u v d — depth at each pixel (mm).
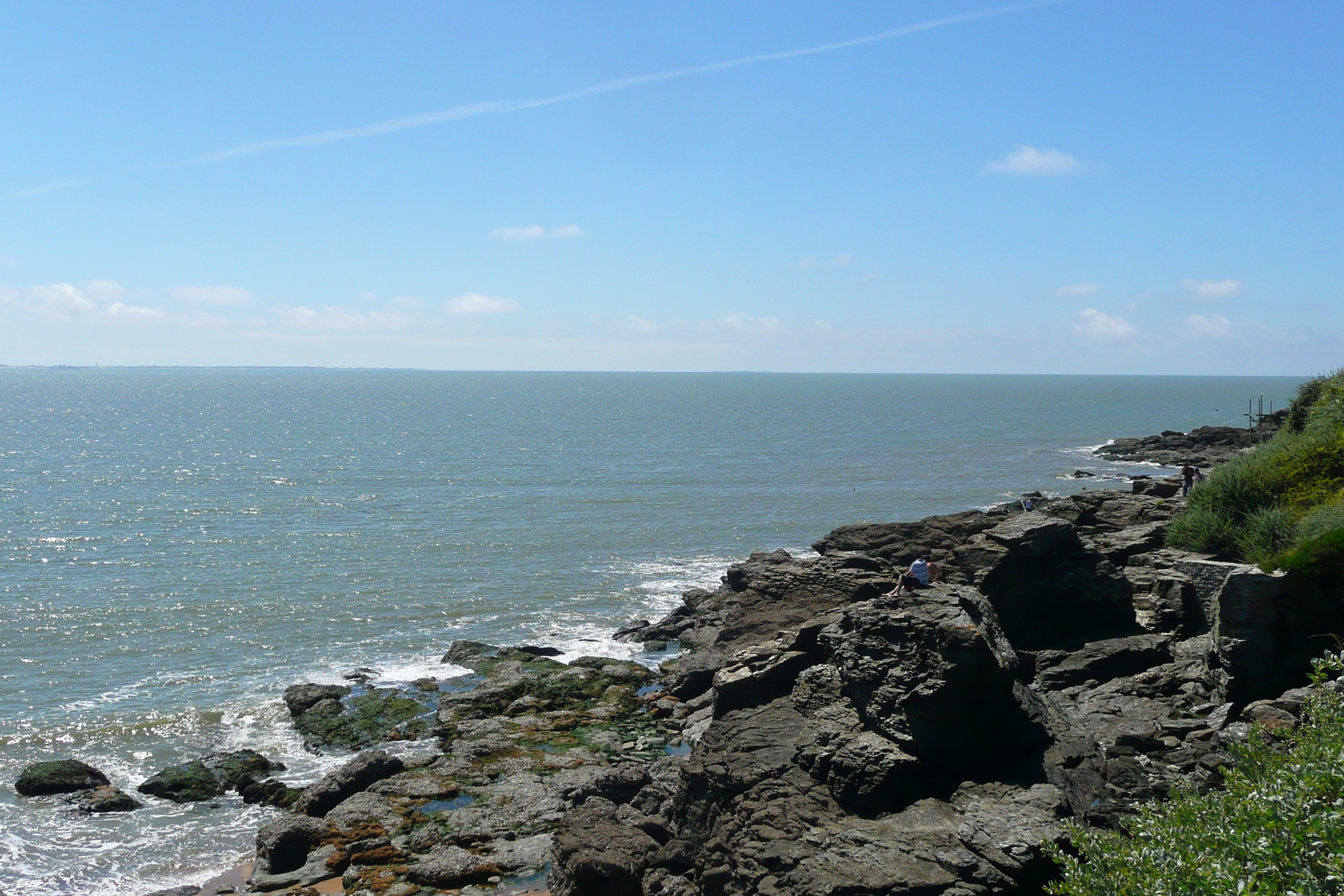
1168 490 52844
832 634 20812
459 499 81812
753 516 73938
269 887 22141
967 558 29953
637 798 23328
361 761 27047
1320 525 25375
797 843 16500
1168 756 19234
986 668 17703
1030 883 14531
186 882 22875
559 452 122062
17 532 64938
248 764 28688
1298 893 8828
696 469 104312
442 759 28141
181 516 72062
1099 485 89938
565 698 33844
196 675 37469
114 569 54500
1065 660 25906
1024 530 29641
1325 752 10898
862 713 19000
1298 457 33438
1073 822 14961
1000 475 98375
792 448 127438
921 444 133875
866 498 83188
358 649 41000
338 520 71250
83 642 41406
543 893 20984
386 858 22609
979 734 17828
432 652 40562
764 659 24891
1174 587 28094
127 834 25125
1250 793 10555
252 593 49625
